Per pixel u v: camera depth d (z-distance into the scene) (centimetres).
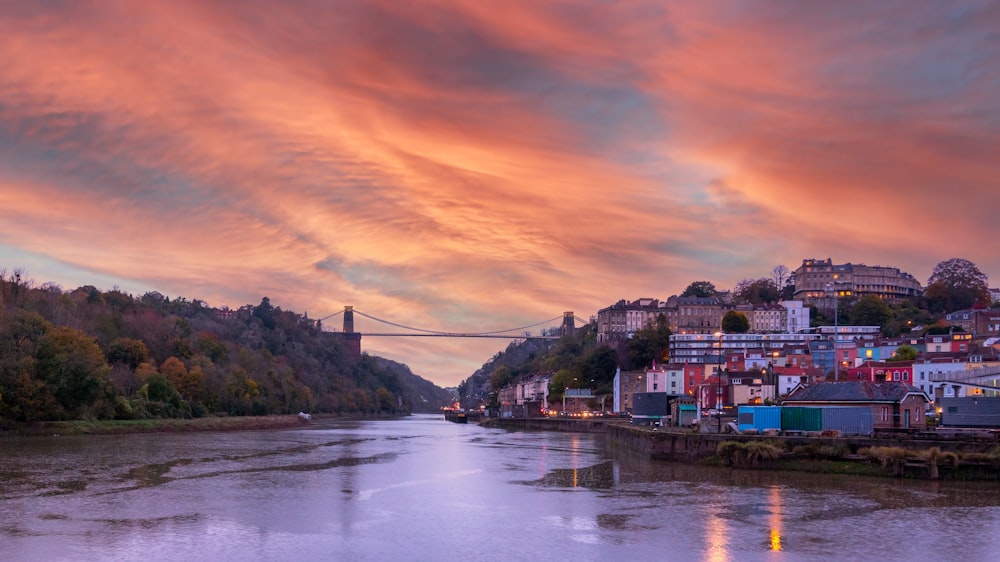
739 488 7344
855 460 8250
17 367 14200
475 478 8319
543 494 7106
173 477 8075
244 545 4972
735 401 16925
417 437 17238
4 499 6525
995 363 15038
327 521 5744
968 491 7075
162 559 4606
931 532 5419
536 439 16650
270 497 6800
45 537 5103
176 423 17850
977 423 9669
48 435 14412
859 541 5169
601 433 19912
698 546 5044
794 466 8525
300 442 14300
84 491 6988
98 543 4966
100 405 16362
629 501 6675
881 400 10425
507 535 5328
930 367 15938
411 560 4672
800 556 4809
